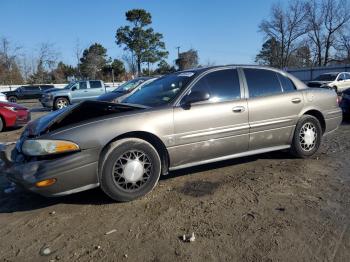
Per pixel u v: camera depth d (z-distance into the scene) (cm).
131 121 436
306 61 6838
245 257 312
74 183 407
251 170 544
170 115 459
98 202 440
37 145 400
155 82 567
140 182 444
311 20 6291
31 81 6078
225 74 521
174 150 464
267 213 395
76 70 7025
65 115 454
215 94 503
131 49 6125
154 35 6156
